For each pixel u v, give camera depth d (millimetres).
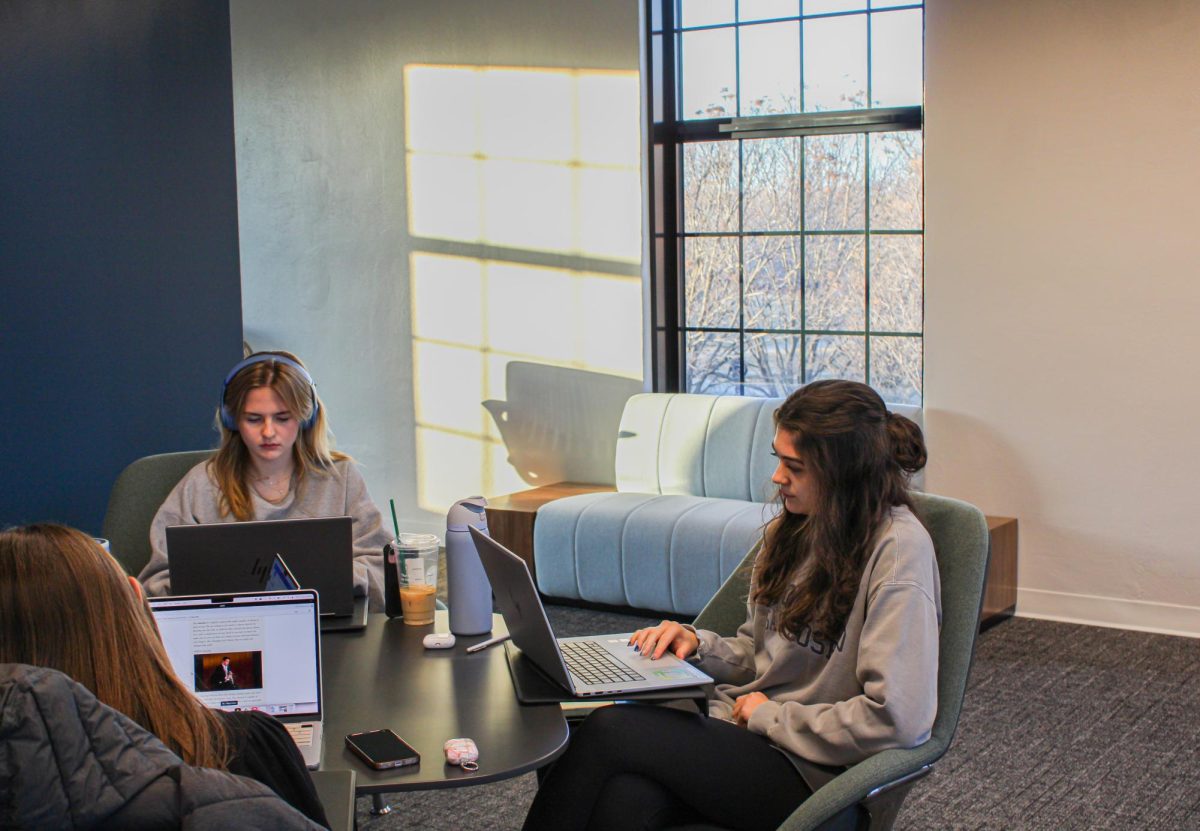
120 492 3080
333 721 2018
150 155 3859
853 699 2107
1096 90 4820
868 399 2238
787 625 2271
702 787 2133
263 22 6797
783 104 5715
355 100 6594
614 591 5105
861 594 2195
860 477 2213
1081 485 4977
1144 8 4715
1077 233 4906
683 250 6031
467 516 2473
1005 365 5086
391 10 6438
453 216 6391
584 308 6078
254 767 1452
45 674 1155
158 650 1382
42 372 3559
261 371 2836
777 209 5785
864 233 5602
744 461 5285
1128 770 3467
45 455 3574
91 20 3674
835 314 5707
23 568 1302
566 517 5211
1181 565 4820
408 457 6660
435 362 6527
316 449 2959
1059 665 4426
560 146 6059
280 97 6801
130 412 3822
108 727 1182
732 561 4766
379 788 1760
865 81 5520
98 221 3707
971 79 5047
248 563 2482
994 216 5055
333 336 6805
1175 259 4746
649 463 5582
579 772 2154
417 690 2168
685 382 6102
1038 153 4949
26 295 3512
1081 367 4941
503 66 6172
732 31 5781
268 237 6926
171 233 3930
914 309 5523
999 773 3457
